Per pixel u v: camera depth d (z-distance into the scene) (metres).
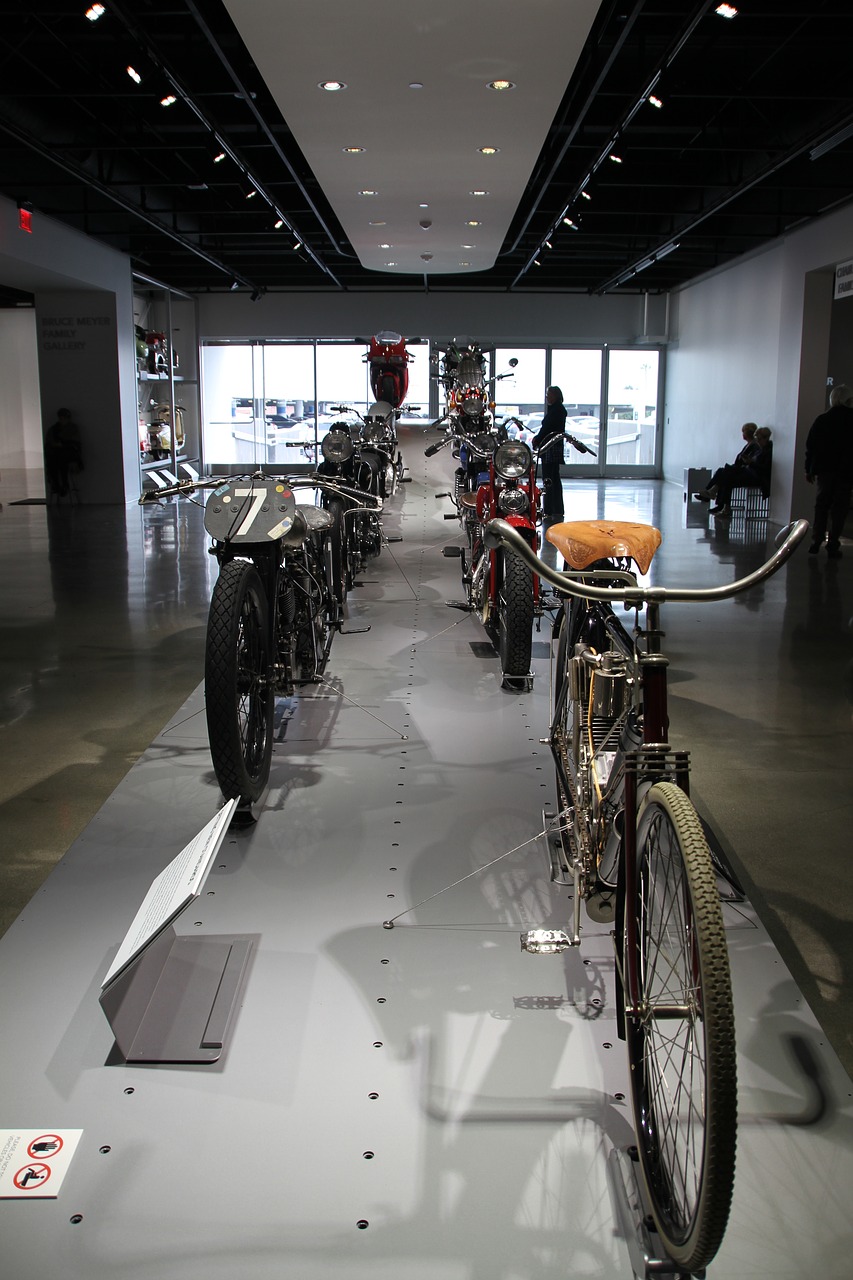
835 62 8.05
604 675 2.02
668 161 10.70
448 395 8.39
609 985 2.22
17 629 5.93
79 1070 1.95
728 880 2.67
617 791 1.91
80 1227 1.59
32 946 2.38
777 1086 1.90
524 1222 1.61
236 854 2.83
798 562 8.55
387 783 3.34
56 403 13.70
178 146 8.90
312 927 2.45
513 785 3.32
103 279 13.08
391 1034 2.05
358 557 6.94
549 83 6.09
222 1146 1.76
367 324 17.88
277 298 17.84
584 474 18.48
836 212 10.31
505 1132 1.79
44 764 3.75
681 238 12.57
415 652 5.01
